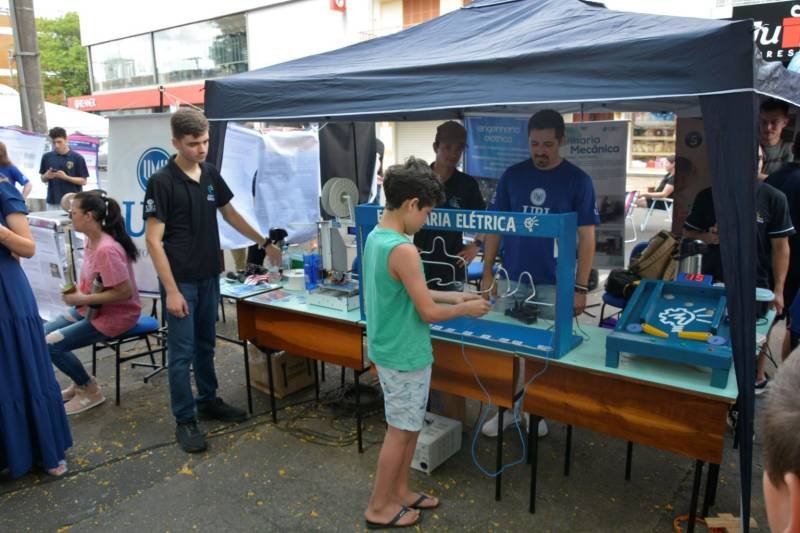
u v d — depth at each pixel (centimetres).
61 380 394
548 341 230
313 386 375
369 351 220
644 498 252
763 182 301
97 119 948
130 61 1847
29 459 271
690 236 317
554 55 207
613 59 194
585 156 412
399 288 206
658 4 784
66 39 3328
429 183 202
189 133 276
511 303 260
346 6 1279
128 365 418
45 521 244
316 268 311
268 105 288
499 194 294
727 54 172
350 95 260
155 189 277
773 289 311
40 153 691
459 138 306
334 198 313
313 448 299
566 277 219
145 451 299
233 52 1533
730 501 249
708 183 378
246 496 259
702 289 221
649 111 391
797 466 57
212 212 301
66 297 317
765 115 320
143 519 244
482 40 270
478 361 242
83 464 288
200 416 333
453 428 283
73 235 434
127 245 335
